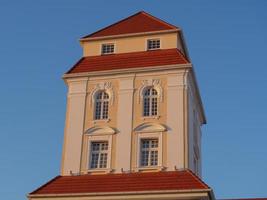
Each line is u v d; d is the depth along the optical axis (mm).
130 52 40500
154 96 37938
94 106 38562
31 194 34094
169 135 36062
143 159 36188
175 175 34062
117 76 39000
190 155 36188
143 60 39344
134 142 36500
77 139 37594
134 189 32969
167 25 41469
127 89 38344
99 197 33062
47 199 33844
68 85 39750
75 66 40438
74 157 36938
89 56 41250
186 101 36906
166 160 35281
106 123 37688
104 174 35781
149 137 36469
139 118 37188
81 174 36188
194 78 39531
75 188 34312
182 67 37812
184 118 36406
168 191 32031
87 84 39344
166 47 40031
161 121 36719
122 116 37562
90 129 37719
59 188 34594
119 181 34406
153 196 32188
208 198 32250
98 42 41750
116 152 36438
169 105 37031
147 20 43000
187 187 32219
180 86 37438
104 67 39625
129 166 35719
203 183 32375
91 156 37125
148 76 38406
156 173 34781
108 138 37125
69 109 38781
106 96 38875
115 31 42188
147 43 40656
